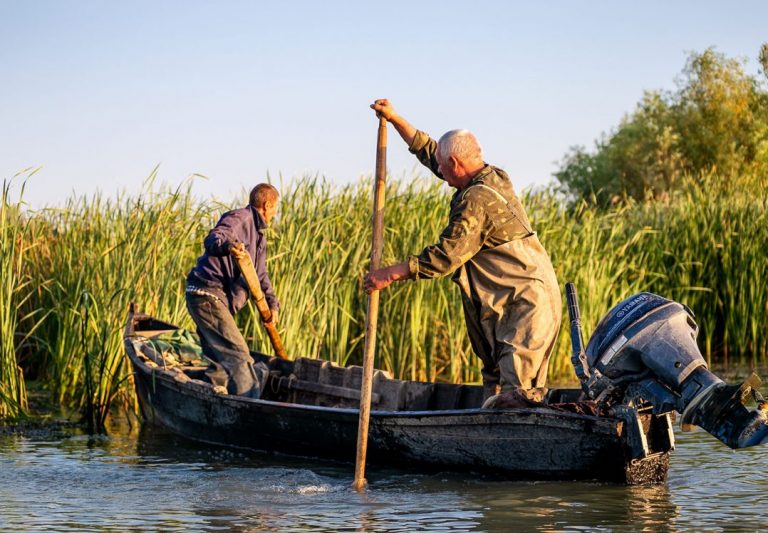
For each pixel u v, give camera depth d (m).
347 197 10.81
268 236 10.07
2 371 8.70
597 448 5.60
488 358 6.44
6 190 8.62
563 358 11.46
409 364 10.45
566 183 36.94
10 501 5.61
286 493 5.78
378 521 5.00
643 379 5.66
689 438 7.39
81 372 9.28
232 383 7.92
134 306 8.91
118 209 10.17
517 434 5.86
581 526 4.80
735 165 30.89
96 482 6.17
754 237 13.48
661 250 13.75
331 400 8.28
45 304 10.05
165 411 8.27
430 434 6.21
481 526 4.84
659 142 32.41
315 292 9.92
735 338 13.33
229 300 8.03
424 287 10.41
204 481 6.18
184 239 9.62
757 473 6.05
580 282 11.66
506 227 6.14
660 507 5.16
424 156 6.89
